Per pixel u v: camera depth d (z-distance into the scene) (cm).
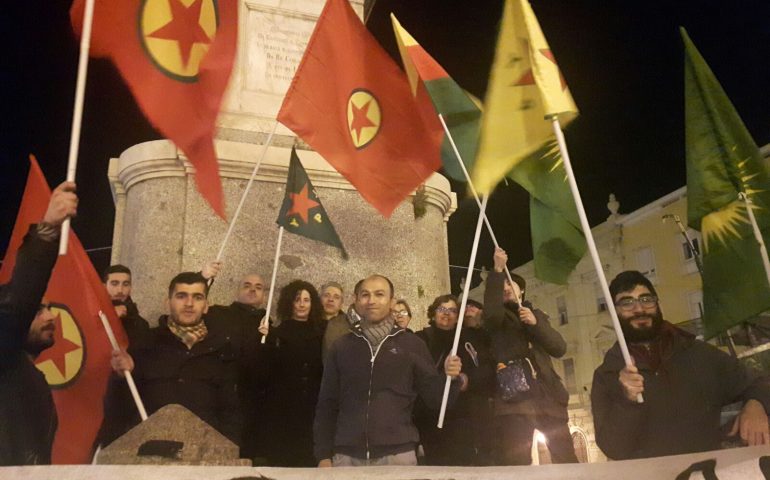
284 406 443
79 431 362
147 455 259
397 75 479
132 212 597
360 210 607
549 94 308
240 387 446
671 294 2811
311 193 504
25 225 385
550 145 381
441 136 475
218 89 384
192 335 374
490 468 258
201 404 358
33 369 300
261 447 436
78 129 292
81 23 361
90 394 366
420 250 627
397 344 367
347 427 348
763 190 337
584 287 3152
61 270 376
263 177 585
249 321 469
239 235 565
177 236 566
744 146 343
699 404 308
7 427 282
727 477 260
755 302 325
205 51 386
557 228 402
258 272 559
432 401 361
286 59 661
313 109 445
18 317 265
